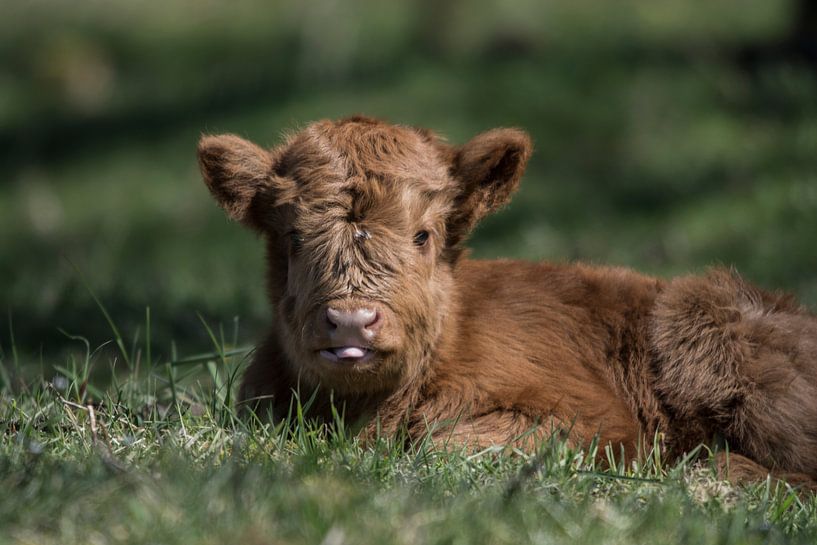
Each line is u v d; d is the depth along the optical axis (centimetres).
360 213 1012
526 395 1063
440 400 1064
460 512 747
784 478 1036
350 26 4056
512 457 969
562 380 1094
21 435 891
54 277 2062
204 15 4741
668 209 2669
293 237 1039
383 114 3484
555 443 949
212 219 3303
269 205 1075
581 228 2670
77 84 4419
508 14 3884
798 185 2409
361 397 1067
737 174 2692
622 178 2908
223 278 2227
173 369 1230
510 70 3644
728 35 3659
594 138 3167
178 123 3975
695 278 1182
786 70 2911
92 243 3170
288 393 1095
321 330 977
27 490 746
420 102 3534
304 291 1005
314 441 927
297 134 1120
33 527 710
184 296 1906
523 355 1102
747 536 787
